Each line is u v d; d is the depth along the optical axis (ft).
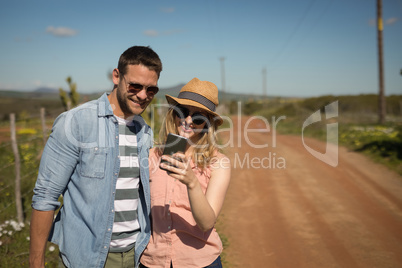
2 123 73.82
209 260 7.07
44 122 22.11
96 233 6.83
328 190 26.99
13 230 16.26
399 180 29.09
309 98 112.47
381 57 73.77
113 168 6.98
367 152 41.47
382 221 20.03
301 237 18.06
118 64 7.01
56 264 13.52
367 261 15.20
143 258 7.48
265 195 25.96
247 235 18.39
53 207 6.63
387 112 112.16
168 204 7.17
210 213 6.40
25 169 24.49
